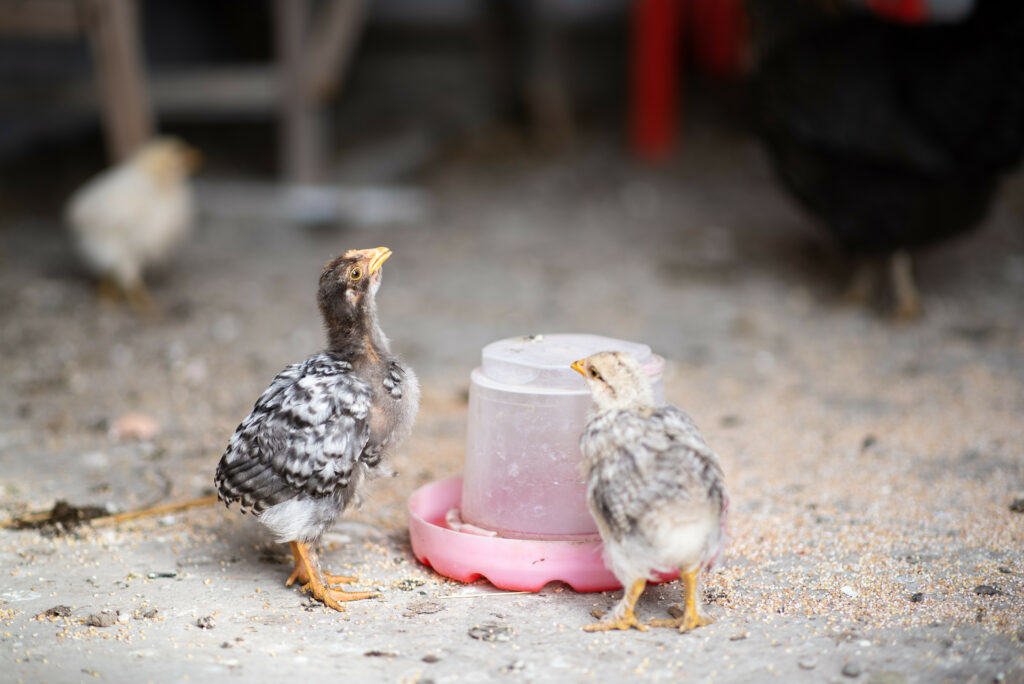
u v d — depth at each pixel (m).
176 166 1.98
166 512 1.40
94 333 1.84
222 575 1.30
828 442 1.53
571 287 2.17
